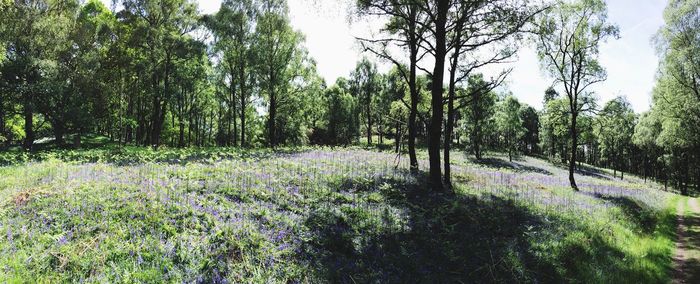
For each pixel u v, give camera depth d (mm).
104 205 9461
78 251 7215
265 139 67125
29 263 6594
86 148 38562
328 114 69125
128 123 44531
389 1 15617
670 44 35781
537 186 23484
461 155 65500
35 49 35250
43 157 21266
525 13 15672
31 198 9930
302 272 7695
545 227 13016
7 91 33094
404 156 28500
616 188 31766
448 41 18359
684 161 63094
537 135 115625
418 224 11148
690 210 29453
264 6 38438
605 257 11930
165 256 7309
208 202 10531
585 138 66875
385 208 12164
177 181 12578
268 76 39750
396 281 7941
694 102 36438
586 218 15883
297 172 16188
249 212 10273
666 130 43594
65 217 8703
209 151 26750
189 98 59094
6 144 42719
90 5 49000
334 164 19000
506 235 11602
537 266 9844
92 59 37969
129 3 41469
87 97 38188
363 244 9516
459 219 12273
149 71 41438
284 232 9219
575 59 31062
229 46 40875
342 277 7758
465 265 9234
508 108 63938
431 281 8188
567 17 30281
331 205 11961
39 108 35031
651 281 11359
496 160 61125
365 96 77250
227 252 7957
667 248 15336
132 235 8055
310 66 41844
